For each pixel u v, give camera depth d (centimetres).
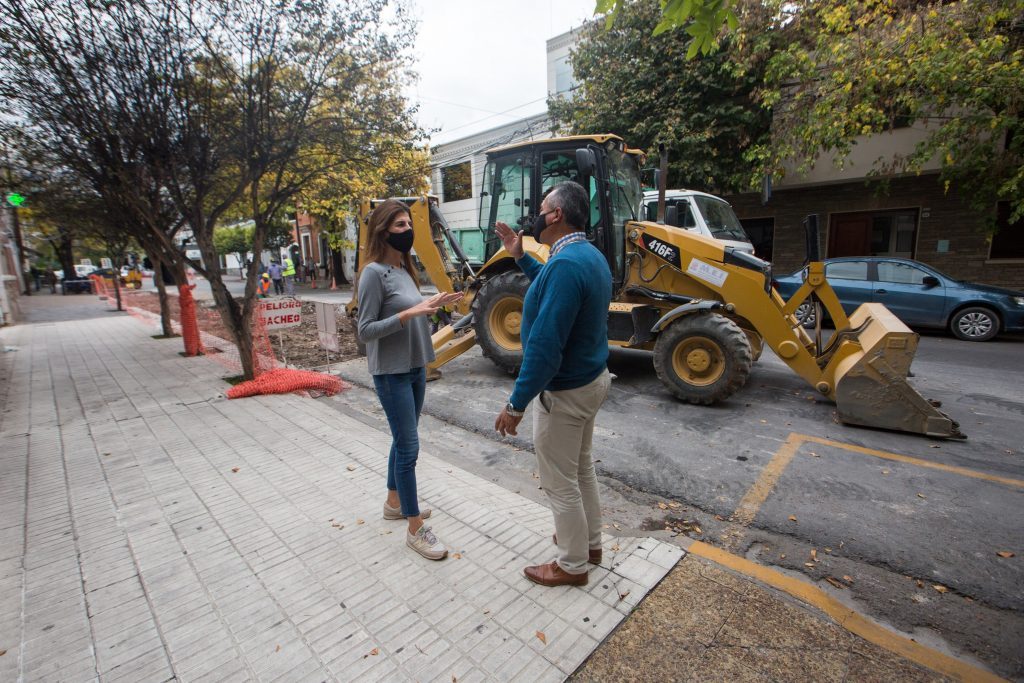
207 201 776
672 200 916
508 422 220
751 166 1196
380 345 263
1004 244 1136
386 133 686
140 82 532
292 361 833
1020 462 393
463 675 197
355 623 227
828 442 438
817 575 264
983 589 251
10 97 527
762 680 195
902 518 316
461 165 2111
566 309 205
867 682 194
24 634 224
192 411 554
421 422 515
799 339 540
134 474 391
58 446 454
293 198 896
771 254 1438
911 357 440
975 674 199
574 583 247
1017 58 793
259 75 555
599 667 202
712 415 512
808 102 1031
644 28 1186
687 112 1178
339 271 2873
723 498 347
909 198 1218
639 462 406
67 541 298
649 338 586
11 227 1748
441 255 757
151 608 239
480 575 259
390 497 310
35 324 1438
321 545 289
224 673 201
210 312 1288
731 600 240
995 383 613
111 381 708
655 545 285
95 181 620
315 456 420
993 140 871
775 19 1063
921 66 827
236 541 295
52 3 480
